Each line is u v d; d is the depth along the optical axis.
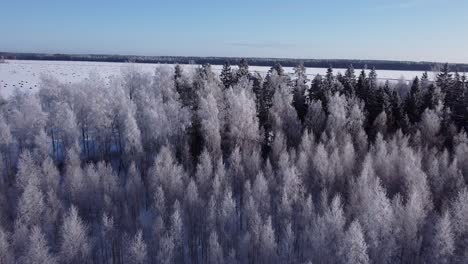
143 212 64.19
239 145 77.88
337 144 75.38
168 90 101.94
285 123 85.06
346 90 102.44
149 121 80.69
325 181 63.88
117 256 57.09
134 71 117.25
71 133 81.25
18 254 50.12
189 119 85.00
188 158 73.38
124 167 79.94
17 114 84.19
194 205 58.50
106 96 91.00
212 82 96.75
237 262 52.53
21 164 64.88
